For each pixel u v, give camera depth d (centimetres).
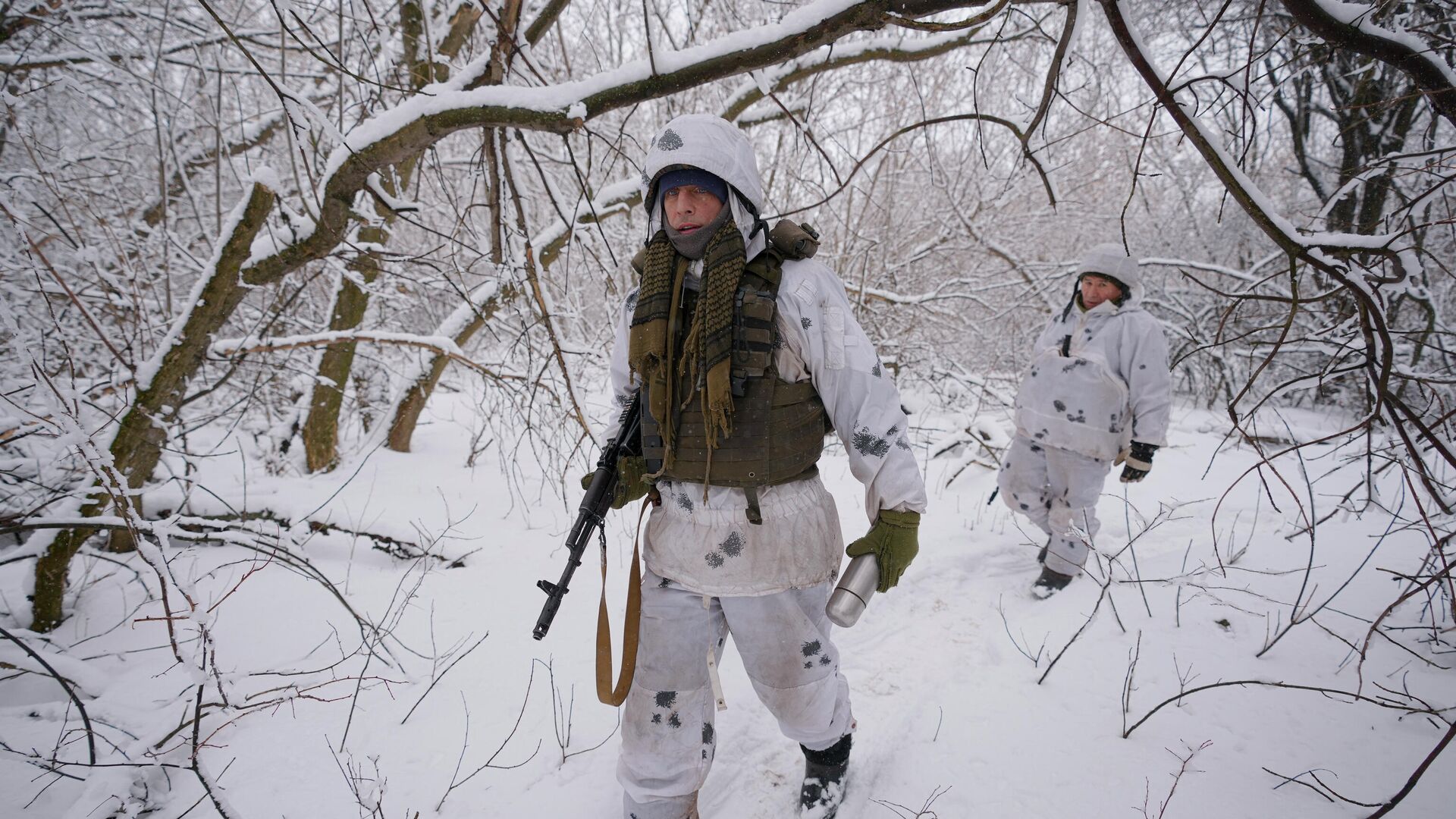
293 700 216
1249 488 437
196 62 353
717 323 142
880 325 709
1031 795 185
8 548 323
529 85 270
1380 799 176
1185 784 185
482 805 183
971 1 157
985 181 688
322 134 311
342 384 441
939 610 292
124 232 365
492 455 495
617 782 191
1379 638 245
